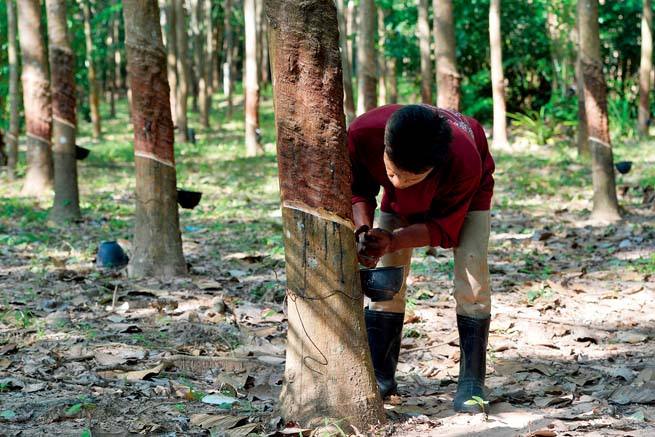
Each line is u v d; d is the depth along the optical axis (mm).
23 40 13602
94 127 25547
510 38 23828
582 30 10938
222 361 5203
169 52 24109
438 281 7836
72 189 11461
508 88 24578
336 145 3738
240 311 6633
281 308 6801
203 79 28703
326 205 3760
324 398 3832
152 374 4961
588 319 6527
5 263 8602
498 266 8469
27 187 14039
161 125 7812
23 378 4770
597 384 4953
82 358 5293
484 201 4160
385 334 4496
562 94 22172
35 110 13898
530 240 9867
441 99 13000
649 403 4500
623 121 20812
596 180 11195
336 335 3822
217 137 26031
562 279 7871
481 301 4262
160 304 6762
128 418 4129
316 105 3697
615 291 7371
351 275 3826
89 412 4164
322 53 3682
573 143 20641
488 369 5285
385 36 25453
